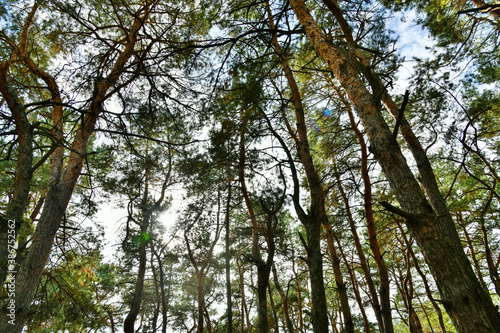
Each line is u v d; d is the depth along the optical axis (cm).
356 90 432
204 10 834
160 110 895
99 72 905
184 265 1462
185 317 1742
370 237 823
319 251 544
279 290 1366
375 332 1864
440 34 1027
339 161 1127
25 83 937
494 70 940
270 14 798
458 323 277
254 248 1006
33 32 899
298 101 762
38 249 570
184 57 843
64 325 1270
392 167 361
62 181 684
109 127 822
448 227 546
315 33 527
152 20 991
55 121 794
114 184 1206
